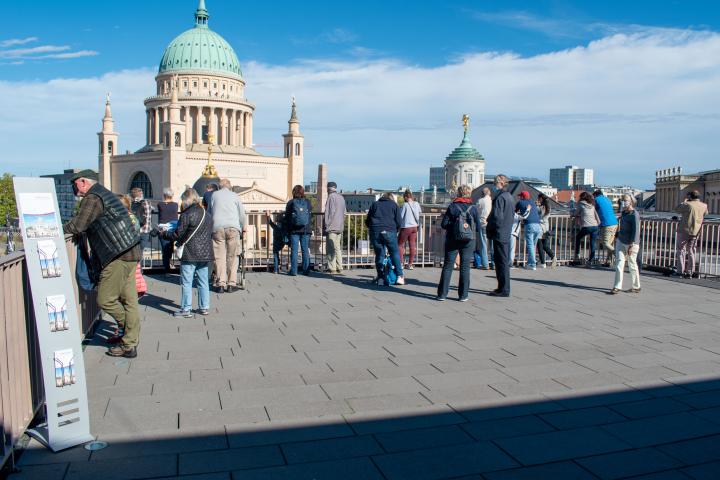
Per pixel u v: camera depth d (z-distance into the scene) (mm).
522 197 17859
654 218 18906
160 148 107375
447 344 8961
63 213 165750
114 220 7688
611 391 7020
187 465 5086
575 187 180000
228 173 105250
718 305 12492
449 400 6633
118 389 6852
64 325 5531
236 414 6160
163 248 15414
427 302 12211
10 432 5172
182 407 6332
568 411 6395
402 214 17250
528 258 17875
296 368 7680
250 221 35594
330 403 6488
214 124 111938
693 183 89938
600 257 19547
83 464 5105
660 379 7488
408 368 7738
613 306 12219
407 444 5539
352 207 163375
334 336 9328
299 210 15367
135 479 4859
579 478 4996
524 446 5551
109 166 115625
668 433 5883
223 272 13055
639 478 5016
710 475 5082
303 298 12430
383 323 10258
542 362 8125
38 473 4953
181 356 8148
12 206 127125
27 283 5902
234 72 116062
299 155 113125
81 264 7984
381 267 14078
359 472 5020
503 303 12266
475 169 126125
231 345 8727
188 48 112312
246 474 4953
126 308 8008
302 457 5254
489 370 7723
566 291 13945
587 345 9070
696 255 16906
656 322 10773
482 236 17312
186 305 10516
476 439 5672
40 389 6234
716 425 6094
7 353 5238
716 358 8484
